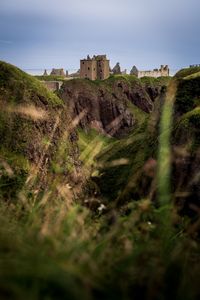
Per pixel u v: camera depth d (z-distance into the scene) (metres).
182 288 2.45
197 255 3.33
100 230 3.78
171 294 2.49
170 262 2.78
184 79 82.56
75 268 2.28
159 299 2.42
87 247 3.02
